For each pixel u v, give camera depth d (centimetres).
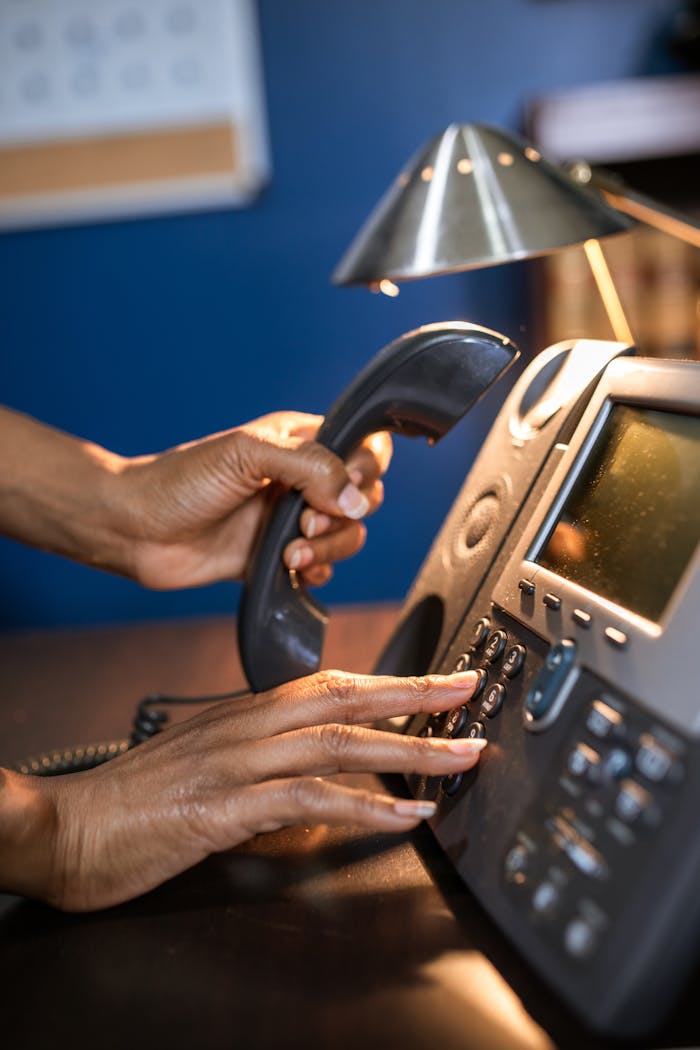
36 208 274
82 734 89
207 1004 44
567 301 245
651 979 37
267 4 270
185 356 284
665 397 56
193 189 272
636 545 53
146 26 264
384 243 88
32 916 55
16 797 54
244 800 53
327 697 59
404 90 273
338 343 281
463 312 276
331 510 74
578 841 43
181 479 85
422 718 66
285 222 277
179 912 53
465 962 45
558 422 71
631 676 46
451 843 53
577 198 88
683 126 244
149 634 131
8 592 292
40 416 287
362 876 55
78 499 90
